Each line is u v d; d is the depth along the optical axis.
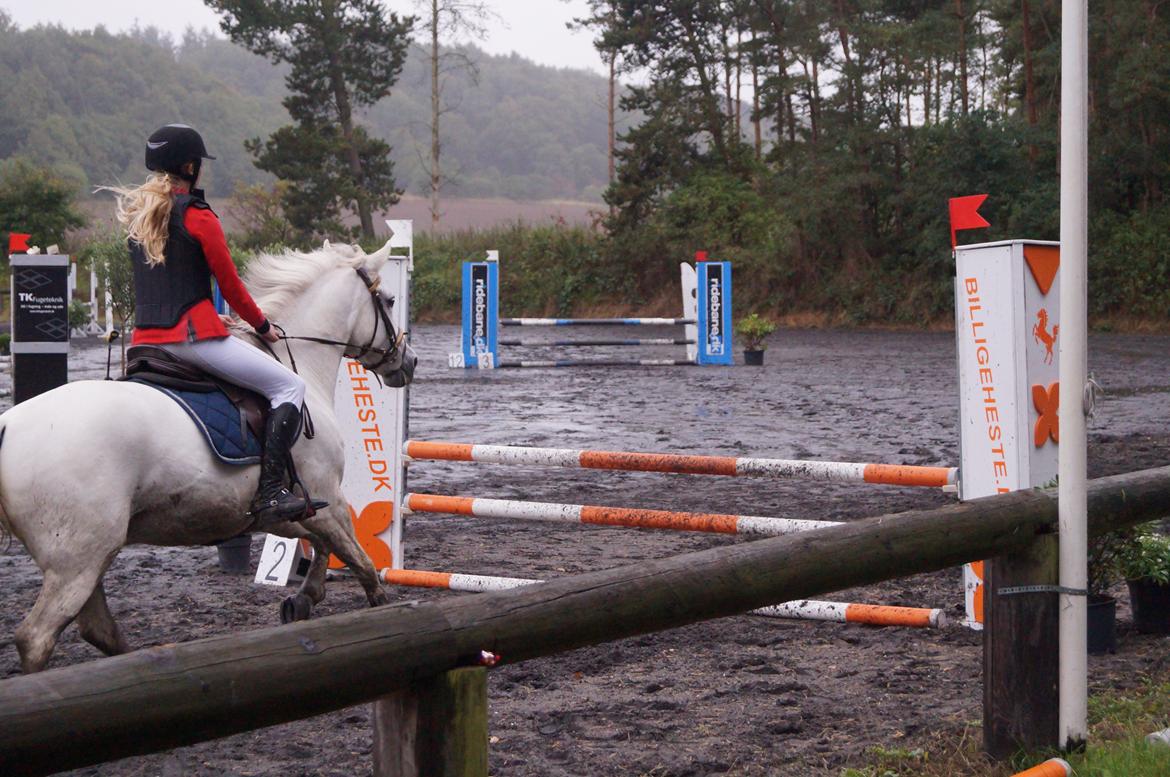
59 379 11.34
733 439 11.06
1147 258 27.81
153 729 1.72
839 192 31.94
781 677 4.37
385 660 2.00
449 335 32.41
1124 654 4.63
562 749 3.57
